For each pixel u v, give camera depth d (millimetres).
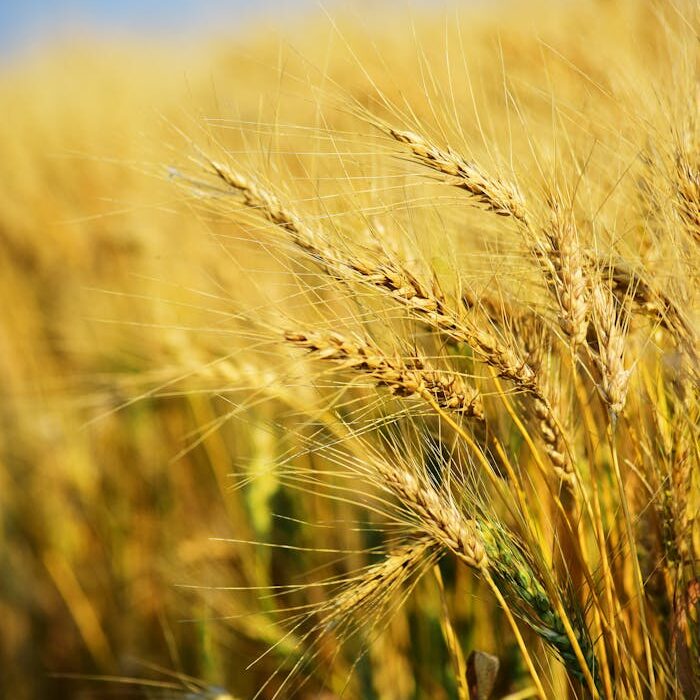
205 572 1189
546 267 857
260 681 1118
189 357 1103
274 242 876
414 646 1064
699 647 869
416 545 876
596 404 956
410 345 874
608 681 845
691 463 881
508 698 952
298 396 975
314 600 1101
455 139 876
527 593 854
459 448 888
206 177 885
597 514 860
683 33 936
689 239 863
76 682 1270
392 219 907
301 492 1124
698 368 848
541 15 1214
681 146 871
